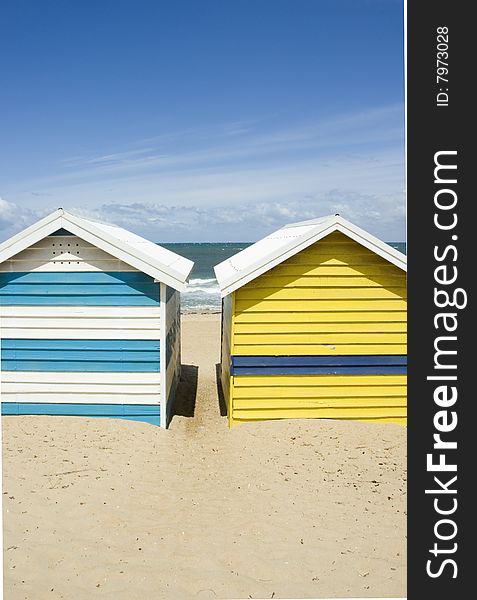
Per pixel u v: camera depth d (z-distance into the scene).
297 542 5.42
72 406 8.27
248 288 8.16
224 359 10.86
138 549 5.28
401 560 5.12
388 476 6.81
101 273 8.15
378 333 8.31
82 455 7.14
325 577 4.89
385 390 8.36
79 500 6.12
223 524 5.76
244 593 4.66
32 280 8.16
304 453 7.43
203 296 35.94
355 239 8.02
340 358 8.30
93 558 5.11
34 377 8.23
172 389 9.70
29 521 5.64
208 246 117.00
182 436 8.18
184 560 5.12
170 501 6.25
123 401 8.23
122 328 8.17
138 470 6.95
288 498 6.29
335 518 5.86
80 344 8.20
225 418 9.18
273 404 8.30
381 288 8.27
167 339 8.62
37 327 8.20
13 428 7.75
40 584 4.73
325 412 8.36
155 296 8.12
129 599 4.57
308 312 8.24
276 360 8.25
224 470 7.09
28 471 6.64
